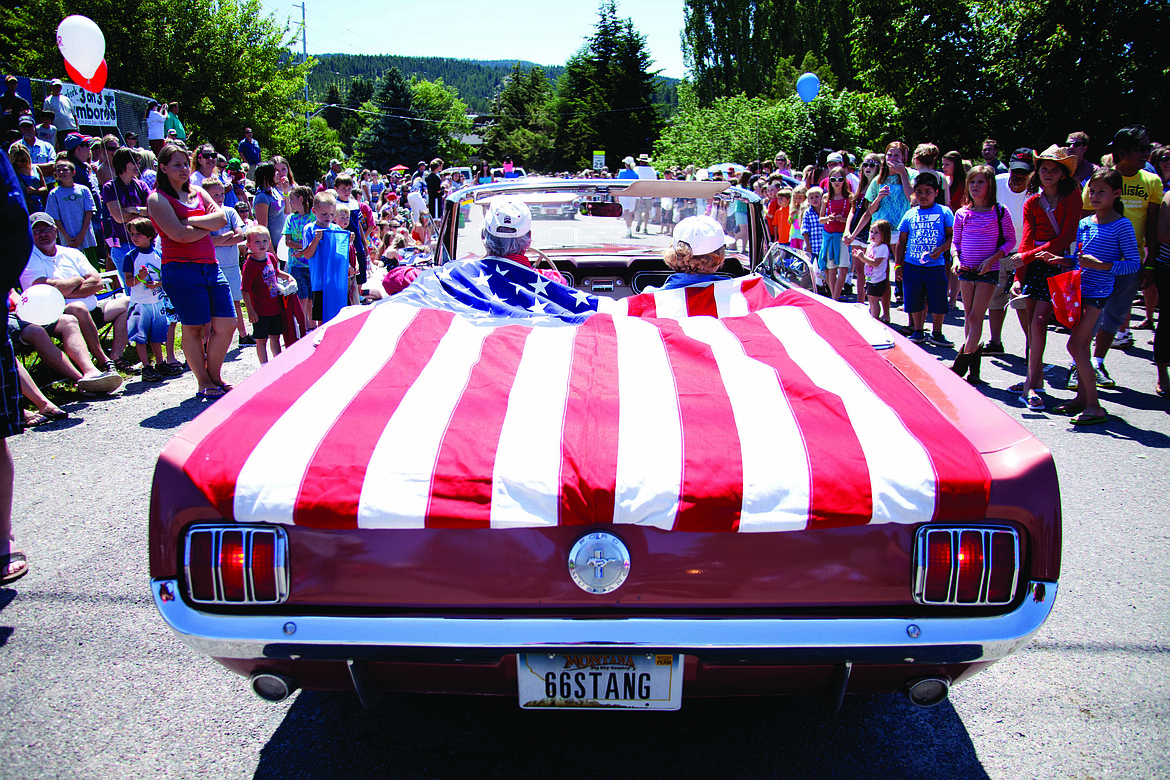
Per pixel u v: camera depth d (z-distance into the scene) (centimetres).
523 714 220
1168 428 455
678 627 156
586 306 277
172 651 249
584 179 356
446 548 158
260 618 158
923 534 157
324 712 221
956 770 197
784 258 351
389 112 8231
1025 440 167
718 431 171
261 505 157
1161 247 497
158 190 463
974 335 536
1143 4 1559
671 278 292
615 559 157
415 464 162
